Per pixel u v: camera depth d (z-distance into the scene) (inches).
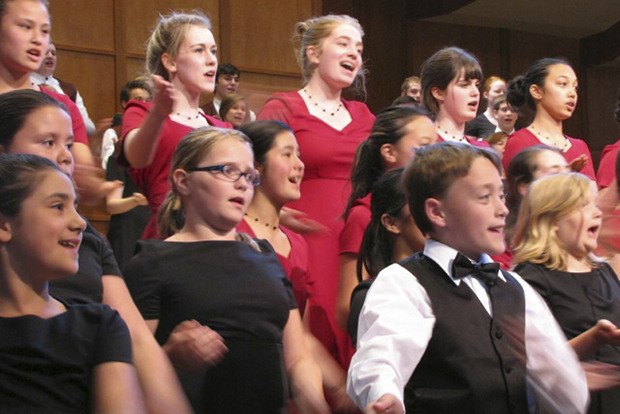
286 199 183.5
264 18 474.6
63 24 419.5
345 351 188.9
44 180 110.4
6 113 132.8
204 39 207.3
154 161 195.3
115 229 243.0
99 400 107.7
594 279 165.6
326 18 229.0
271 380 139.7
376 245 171.0
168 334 139.7
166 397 123.6
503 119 381.1
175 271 141.9
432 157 140.6
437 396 131.5
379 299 135.0
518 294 140.2
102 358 108.9
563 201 167.3
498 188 139.3
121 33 434.0
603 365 146.6
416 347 129.9
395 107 198.7
